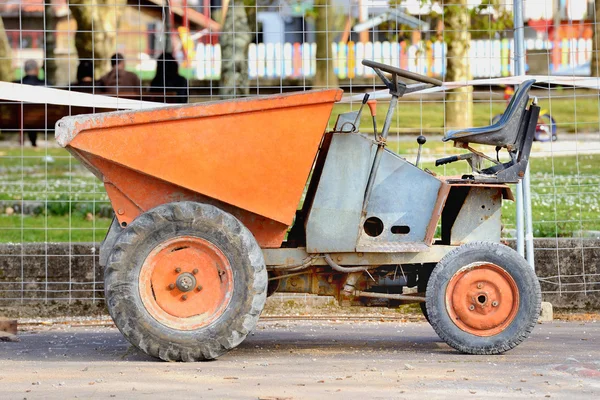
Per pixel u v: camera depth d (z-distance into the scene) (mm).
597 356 12359
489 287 12336
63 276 16641
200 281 12000
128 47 29219
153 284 11977
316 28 28469
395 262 12508
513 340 12328
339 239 12359
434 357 12328
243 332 11922
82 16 29438
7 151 29312
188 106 11953
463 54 29422
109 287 11891
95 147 11875
